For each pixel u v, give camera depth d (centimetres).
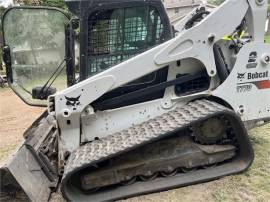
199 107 391
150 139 357
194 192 381
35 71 415
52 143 436
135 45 396
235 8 399
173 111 406
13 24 406
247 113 423
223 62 408
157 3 389
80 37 379
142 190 381
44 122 470
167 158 391
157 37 398
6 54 408
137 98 404
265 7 420
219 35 397
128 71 380
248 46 407
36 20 402
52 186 394
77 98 376
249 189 380
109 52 392
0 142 557
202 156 399
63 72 411
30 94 420
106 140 389
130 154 388
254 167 420
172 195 379
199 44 393
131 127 404
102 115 398
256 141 490
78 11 375
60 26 400
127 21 388
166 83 403
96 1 374
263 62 416
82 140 399
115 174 381
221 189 382
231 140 410
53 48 407
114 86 380
